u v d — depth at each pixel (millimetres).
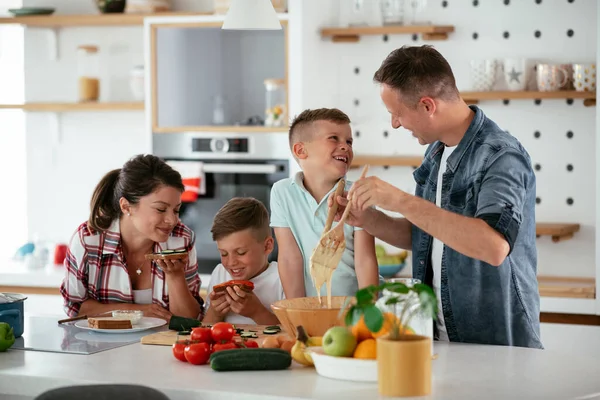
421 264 2508
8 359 2088
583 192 4113
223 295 2473
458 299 2375
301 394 1709
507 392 1738
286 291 2609
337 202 2369
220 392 1745
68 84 4824
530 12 4133
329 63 4363
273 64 4051
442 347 2203
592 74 3885
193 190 4164
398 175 4359
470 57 4223
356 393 1718
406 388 1688
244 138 4125
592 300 3729
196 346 1988
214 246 4199
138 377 1878
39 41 4844
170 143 4250
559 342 3768
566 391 1748
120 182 2680
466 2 4207
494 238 2059
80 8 4754
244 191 4156
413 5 4105
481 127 2338
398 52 2359
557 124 4121
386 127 4363
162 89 4230
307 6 4055
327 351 1843
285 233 2619
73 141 4875
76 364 2021
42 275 4395
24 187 5168
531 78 4090
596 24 4055
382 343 1698
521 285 2365
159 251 2791
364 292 1684
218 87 4148
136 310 2693
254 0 2852
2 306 2334
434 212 2064
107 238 2762
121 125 4801
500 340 2354
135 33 4715
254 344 2078
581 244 4121
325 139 2557
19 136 5113
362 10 4195
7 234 5176
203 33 4148
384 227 2512
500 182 2191
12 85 5051
